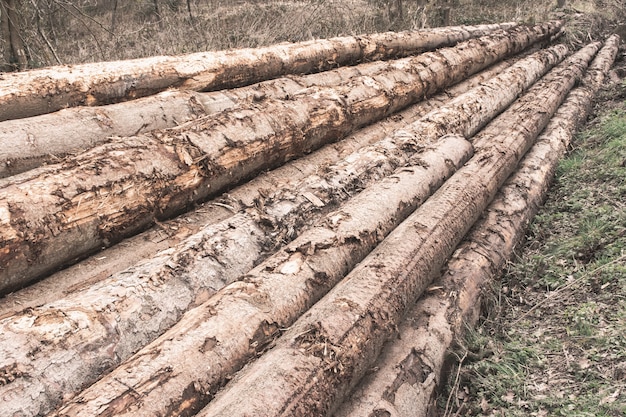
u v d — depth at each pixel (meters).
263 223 3.59
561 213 5.39
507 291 4.45
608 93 9.48
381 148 4.89
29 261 2.95
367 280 3.21
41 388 2.28
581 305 3.93
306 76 6.38
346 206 3.85
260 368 2.51
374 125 6.25
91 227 3.25
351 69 7.02
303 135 4.91
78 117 4.07
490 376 3.47
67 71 4.40
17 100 4.01
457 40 9.72
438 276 4.05
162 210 3.74
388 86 6.28
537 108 7.07
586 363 3.38
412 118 6.84
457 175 4.83
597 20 15.77
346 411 2.86
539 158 6.23
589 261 4.49
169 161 3.73
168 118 4.66
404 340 3.41
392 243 3.63
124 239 3.60
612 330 3.57
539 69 9.20
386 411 2.90
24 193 3.00
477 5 17.62
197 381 2.40
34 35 9.58
